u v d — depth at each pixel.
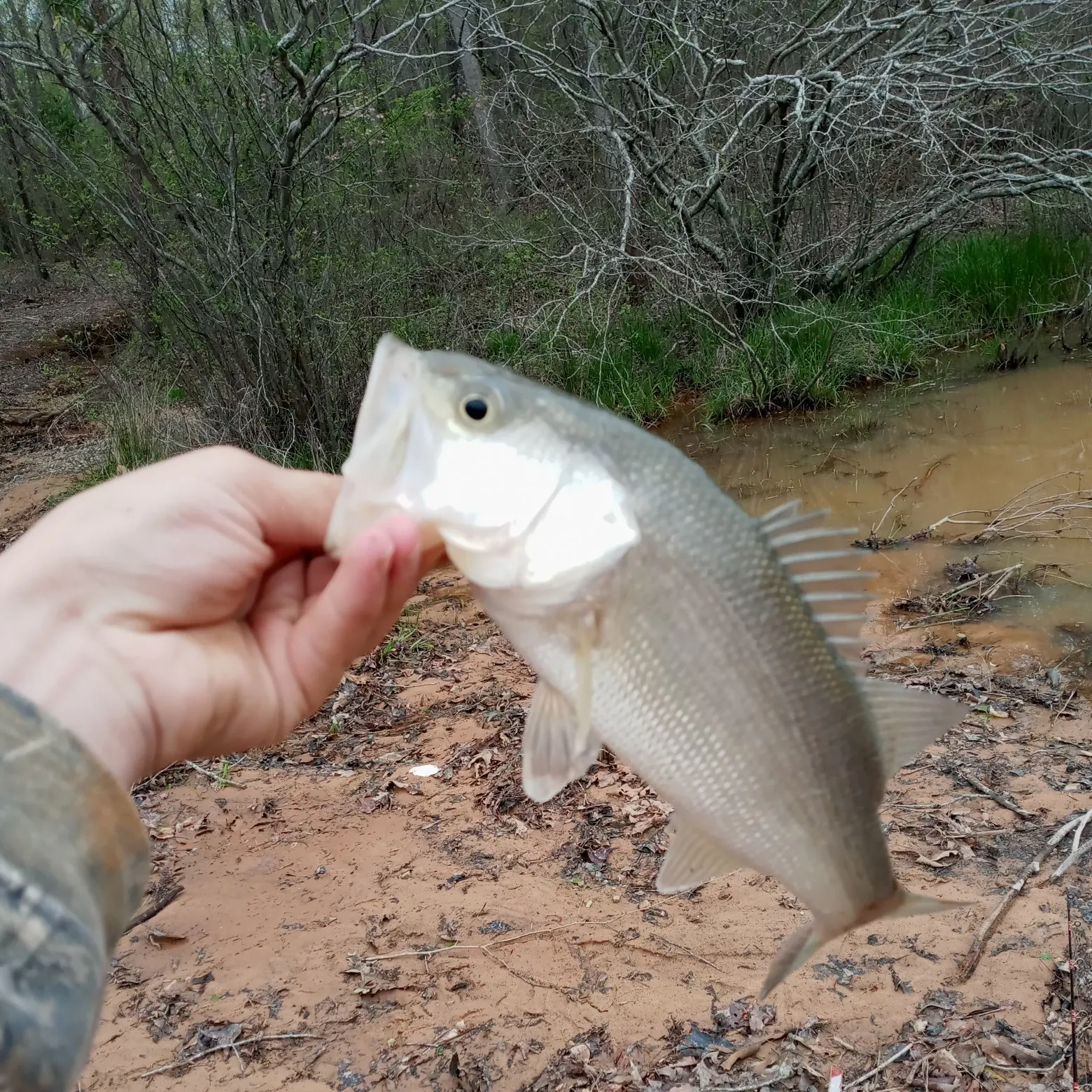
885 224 2.60
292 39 1.79
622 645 0.38
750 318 2.46
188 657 0.34
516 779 0.93
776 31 2.52
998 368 2.27
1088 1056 0.59
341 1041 0.65
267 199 1.89
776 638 0.39
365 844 0.86
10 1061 0.22
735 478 1.84
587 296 2.24
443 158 2.67
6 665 0.31
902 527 1.52
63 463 2.31
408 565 0.36
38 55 1.80
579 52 2.65
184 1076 0.64
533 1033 0.64
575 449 0.37
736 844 0.39
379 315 2.17
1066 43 2.71
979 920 0.70
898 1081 0.59
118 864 0.27
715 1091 0.59
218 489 0.36
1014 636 1.16
